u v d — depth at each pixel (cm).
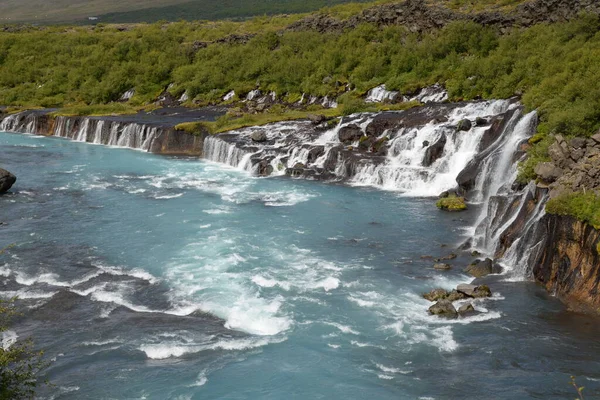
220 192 5547
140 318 3098
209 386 2523
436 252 3947
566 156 3772
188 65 11331
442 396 2420
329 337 2895
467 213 4750
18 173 6419
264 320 3067
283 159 6431
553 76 5716
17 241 4222
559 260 3269
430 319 3044
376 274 3600
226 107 9625
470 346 2777
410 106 7238
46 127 9438
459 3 9044
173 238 4253
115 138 8369
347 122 6875
